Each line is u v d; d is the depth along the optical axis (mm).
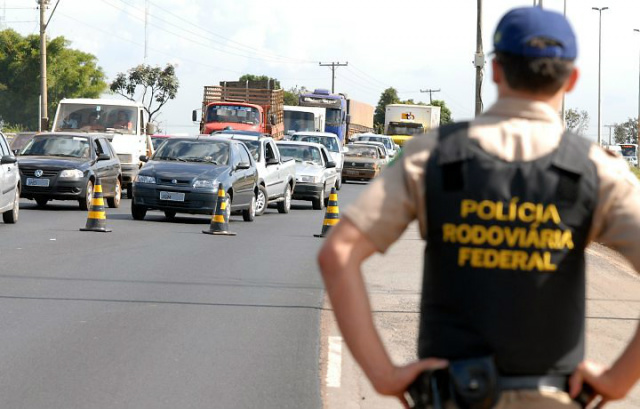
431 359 4418
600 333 16062
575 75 4621
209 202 36875
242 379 12562
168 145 39500
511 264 4406
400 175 4488
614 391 4395
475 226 4418
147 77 136875
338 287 4398
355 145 83375
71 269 22234
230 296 19234
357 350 4379
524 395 4402
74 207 44344
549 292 4418
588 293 20484
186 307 17797
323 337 15422
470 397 4285
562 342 4445
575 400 4480
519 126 4520
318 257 4453
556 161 4438
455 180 4430
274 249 28438
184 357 13727
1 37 169125
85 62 173625
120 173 46938
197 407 11180
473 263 4418
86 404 11156
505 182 4426
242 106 70375
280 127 77438
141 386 12055
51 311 16969
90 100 54000
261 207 44219
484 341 4395
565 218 4426
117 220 37125
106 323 16047
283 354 14102
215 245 28875
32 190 41469
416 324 16875
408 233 35406
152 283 20547
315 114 88375
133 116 53875
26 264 22891
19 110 169125
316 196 50500
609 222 4504
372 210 4438
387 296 20000
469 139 4488
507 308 4395
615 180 4465
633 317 17547
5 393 11562
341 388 12250
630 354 4352
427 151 4496
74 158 43031
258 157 43844
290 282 21531
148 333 15336
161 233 32094
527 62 4500
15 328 15438
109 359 13461
